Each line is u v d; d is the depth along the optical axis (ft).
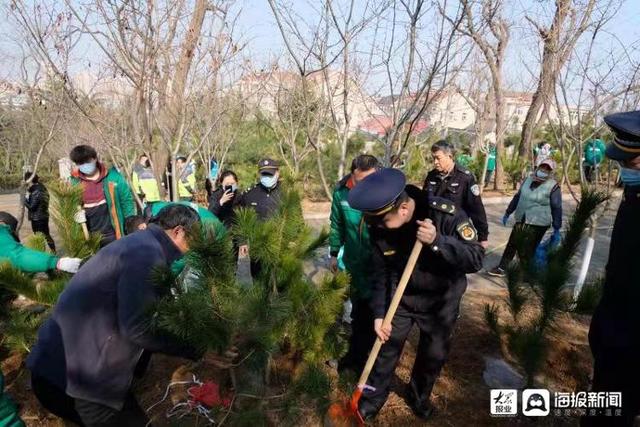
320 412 6.73
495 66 29.50
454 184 14.32
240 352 6.85
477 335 12.73
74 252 9.59
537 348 8.14
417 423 9.35
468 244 7.91
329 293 7.55
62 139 25.76
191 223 6.93
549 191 16.96
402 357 11.78
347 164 33.76
